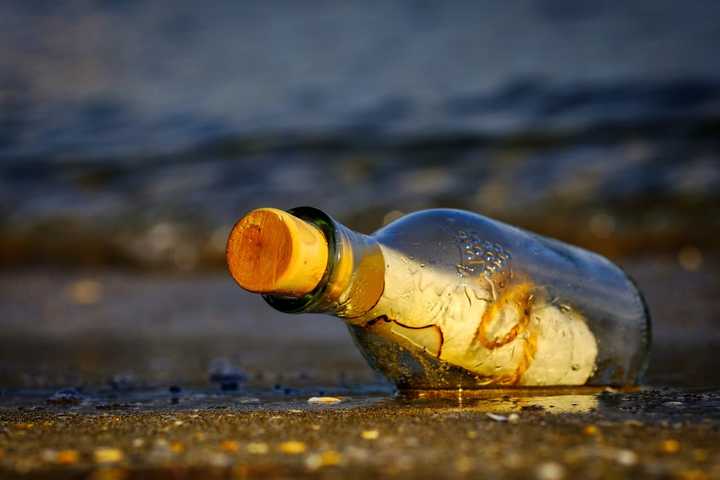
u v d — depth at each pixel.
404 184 16.44
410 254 3.87
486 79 22.56
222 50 28.77
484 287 4.02
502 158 17.28
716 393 4.52
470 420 3.58
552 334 4.24
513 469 2.67
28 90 26.28
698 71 20.59
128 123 22.95
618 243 13.47
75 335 10.34
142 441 3.24
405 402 4.23
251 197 16.81
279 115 22.14
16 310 12.41
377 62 25.53
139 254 15.38
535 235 4.52
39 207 17.88
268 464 2.82
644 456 2.84
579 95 20.39
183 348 8.89
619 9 26.14
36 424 3.73
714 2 25.16
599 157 16.55
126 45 30.17
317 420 3.68
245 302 12.14
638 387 4.81
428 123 19.92
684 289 10.80
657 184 14.95
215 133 21.23
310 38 28.45
